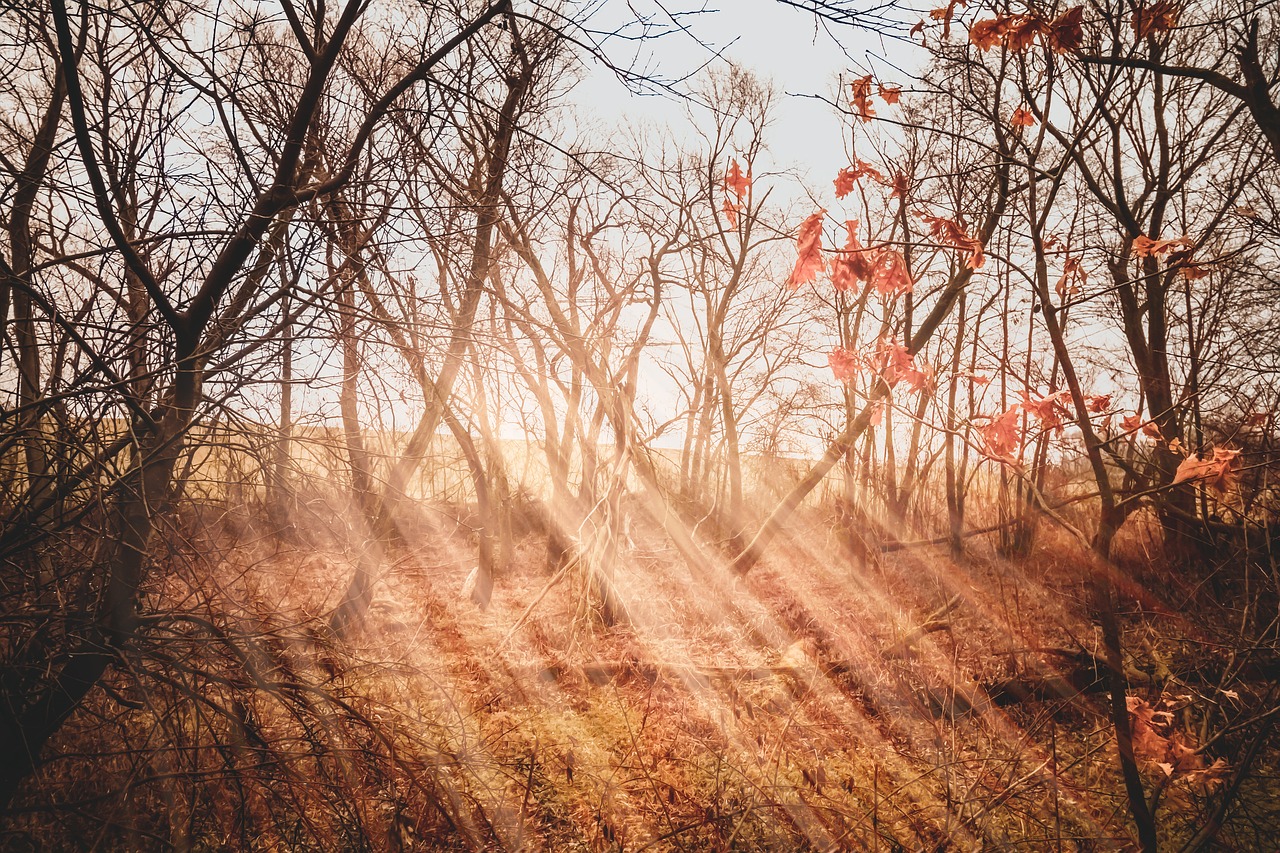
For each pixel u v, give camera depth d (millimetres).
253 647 3945
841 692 7590
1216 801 4488
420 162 4457
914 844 4863
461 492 9922
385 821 4391
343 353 4234
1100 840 4648
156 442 3924
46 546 3945
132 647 3729
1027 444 3482
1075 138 3566
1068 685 6258
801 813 5277
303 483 4184
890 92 3779
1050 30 3232
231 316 4160
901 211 3645
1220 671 4879
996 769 5387
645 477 12516
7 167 3908
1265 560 5246
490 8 4176
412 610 10180
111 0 4133
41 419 3916
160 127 4250
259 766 3805
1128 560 8219
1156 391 11508
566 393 9977
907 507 12047
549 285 8531
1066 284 3900
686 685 8219
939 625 7652
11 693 3623
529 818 5164
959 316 12562
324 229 4047
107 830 3570
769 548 12750
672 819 5270
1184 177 11445
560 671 8445
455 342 4734
